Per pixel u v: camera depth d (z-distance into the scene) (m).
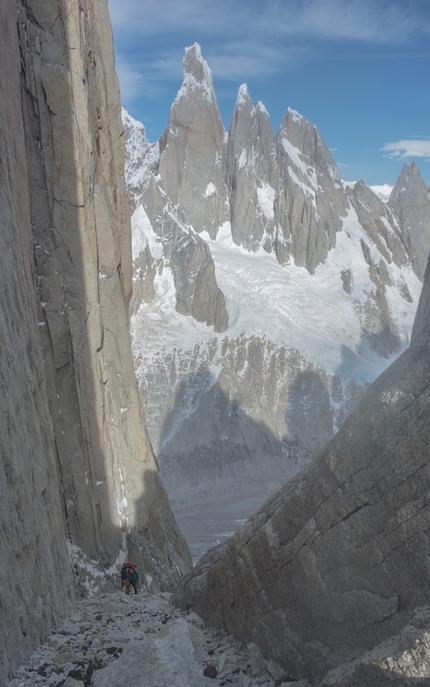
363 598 7.84
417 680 6.02
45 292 23.97
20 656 10.02
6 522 10.41
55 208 24.56
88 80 28.53
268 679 9.12
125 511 26.33
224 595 11.22
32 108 24.42
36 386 16.41
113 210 30.47
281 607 9.42
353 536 8.02
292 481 11.10
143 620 13.59
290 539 9.37
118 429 27.69
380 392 8.01
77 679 9.18
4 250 14.45
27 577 11.26
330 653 8.40
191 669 8.65
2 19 18.56
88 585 22.36
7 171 16.23
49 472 16.73
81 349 24.48
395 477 7.48
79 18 26.47
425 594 7.08
